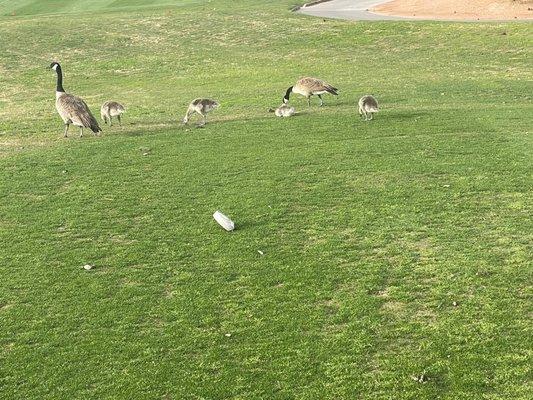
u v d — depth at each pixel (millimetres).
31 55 37438
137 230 13062
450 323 9305
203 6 51781
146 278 11062
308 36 40156
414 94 25797
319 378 8289
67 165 17328
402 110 22547
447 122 20312
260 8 49531
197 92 28688
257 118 22438
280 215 13508
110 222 13484
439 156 16859
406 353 8703
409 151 17422
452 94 25531
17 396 8172
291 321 9570
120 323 9711
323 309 9852
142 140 19703
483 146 17531
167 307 10117
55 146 19375
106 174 16516
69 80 32969
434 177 15344
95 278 11109
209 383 8297
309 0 55312
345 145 18234
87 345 9172
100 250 12180
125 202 14555
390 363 8508
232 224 12844
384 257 11469
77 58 37094
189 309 10031
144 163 17328
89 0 57156
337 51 36969
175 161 17391
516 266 10836
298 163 16766
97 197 14914
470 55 34250
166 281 10953
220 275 11070
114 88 30891
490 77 29016
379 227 12711
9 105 27719
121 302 10297
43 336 9430
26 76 33688
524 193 14086
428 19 43906
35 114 25203
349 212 13508
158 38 40938
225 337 9266
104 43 39844
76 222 13500
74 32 41844
